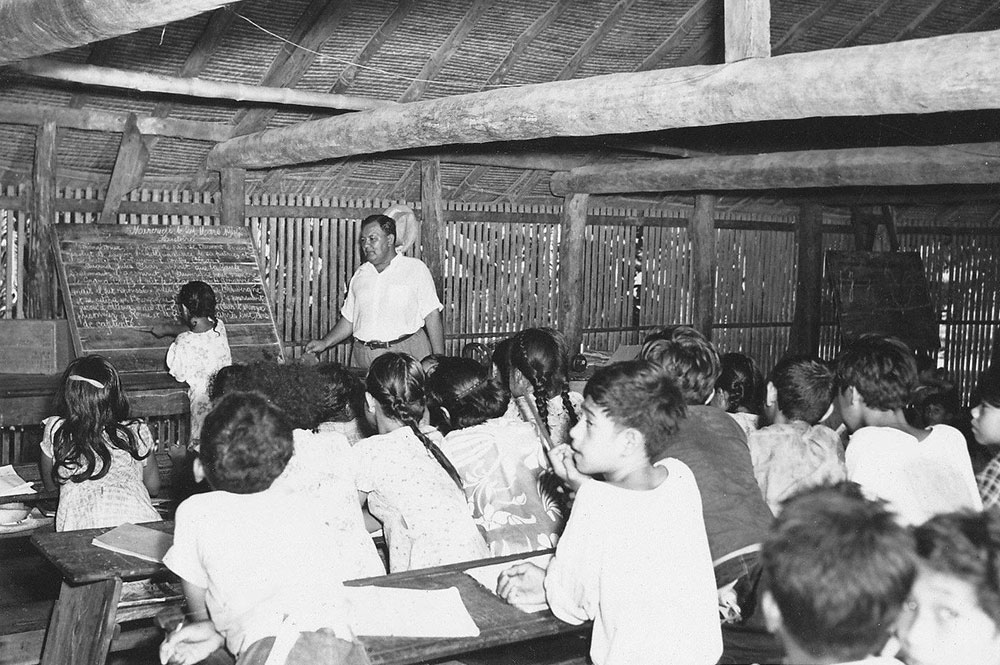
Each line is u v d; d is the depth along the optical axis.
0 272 6.80
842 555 1.59
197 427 5.85
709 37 8.15
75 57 5.97
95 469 4.15
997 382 3.47
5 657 3.85
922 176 6.95
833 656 1.65
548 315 9.60
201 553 2.54
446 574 3.18
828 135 9.17
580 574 2.61
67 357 6.48
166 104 6.80
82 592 3.32
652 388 2.56
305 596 2.54
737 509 2.97
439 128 5.54
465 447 3.77
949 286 12.07
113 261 6.75
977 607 1.77
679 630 2.44
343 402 3.76
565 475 3.23
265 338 7.13
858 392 3.42
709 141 8.83
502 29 7.28
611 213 9.86
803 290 10.84
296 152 6.56
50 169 6.59
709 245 9.88
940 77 3.51
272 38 6.52
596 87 4.74
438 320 7.22
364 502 4.04
